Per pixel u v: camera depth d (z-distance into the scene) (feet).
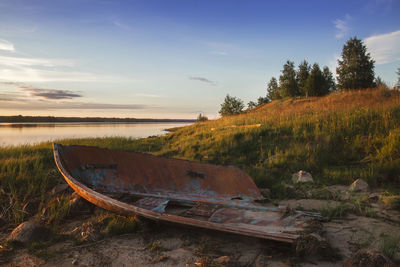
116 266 8.93
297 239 8.74
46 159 26.61
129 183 16.42
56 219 13.17
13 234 10.91
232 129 40.81
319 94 159.43
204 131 46.34
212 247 10.02
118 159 17.11
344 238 10.43
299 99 117.29
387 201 13.58
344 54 136.87
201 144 34.81
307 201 15.53
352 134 28.25
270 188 18.37
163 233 11.55
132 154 17.13
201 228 10.65
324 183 18.74
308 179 19.25
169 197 14.71
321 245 8.78
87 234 11.15
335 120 33.24
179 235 11.30
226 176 15.49
